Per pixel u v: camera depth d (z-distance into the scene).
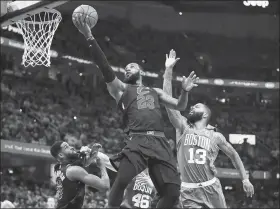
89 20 5.26
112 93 5.28
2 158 23.33
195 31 34.00
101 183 6.40
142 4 32.88
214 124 30.98
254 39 34.41
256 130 31.86
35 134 21.80
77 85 30.64
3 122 21.41
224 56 34.53
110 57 31.70
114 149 24.00
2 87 25.08
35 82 28.70
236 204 25.66
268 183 26.97
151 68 32.94
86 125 25.62
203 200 6.42
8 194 18.78
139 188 8.54
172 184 4.96
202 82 33.09
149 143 5.01
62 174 6.43
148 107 5.14
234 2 32.88
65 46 29.83
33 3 7.05
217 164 26.39
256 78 34.84
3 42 25.30
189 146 6.53
